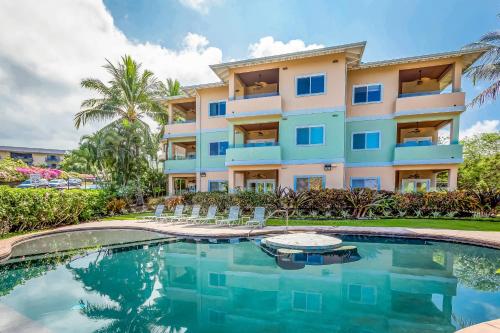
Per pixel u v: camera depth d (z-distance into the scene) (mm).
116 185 19391
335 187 14867
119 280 6875
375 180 15727
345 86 14898
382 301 5484
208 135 19672
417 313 4992
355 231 10539
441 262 7793
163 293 6066
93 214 16047
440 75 16453
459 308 5141
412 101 14867
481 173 21219
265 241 9867
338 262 7887
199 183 19656
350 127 16234
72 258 8695
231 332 4414
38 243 10508
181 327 4609
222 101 19453
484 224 11570
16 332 4195
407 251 8836
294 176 15609
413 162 14578
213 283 6625
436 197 13594
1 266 7914
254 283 6574
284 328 4559
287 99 15812
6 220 10602
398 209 13781
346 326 4555
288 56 15242
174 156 23047
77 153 29906
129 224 13586
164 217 15000
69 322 4750
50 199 12625
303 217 13992
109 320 4812
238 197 15375
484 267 7375
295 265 7699
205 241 10555
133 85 20938
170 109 21828
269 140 19125
